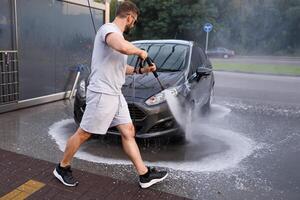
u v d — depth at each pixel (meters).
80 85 4.43
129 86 4.06
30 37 5.66
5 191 2.83
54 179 3.07
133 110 3.80
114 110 2.76
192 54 5.20
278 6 35.47
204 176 3.36
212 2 35.50
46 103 6.20
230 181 3.26
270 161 3.85
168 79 4.29
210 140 4.53
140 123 3.81
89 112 2.73
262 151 4.19
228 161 3.79
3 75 5.25
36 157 3.59
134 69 2.96
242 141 4.55
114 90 2.71
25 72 5.66
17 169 3.25
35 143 4.05
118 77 2.70
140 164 2.96
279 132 5.09
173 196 2.90
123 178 3.20
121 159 3.68
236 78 13.39
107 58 2.63
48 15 5.98
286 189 3.15
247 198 2.94
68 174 2.98
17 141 4.08
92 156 3.73
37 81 5.95
